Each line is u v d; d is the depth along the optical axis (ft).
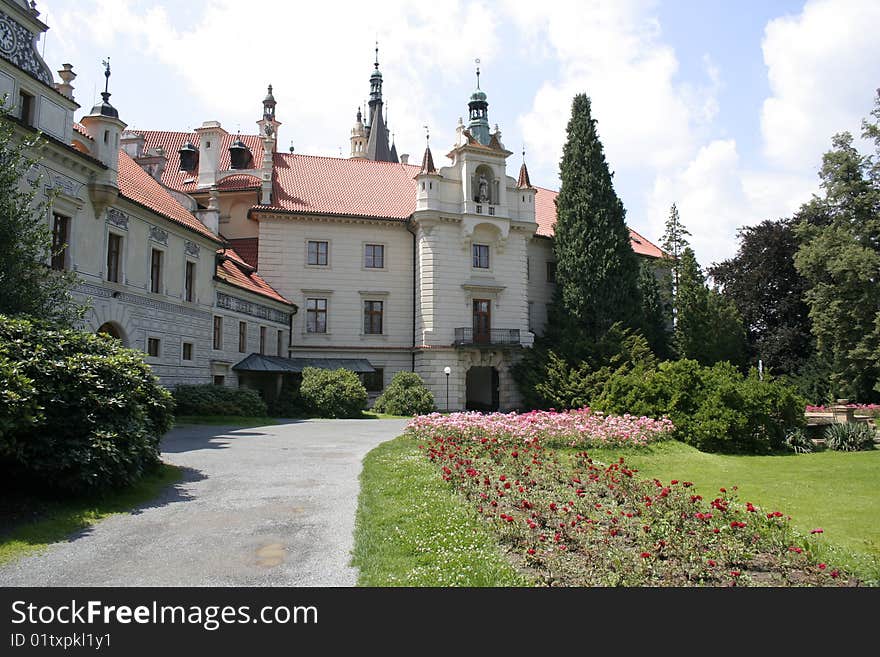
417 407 118.01
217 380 102.01
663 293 170.19
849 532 30.09
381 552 22.97
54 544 24.81
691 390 66.18
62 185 65.62
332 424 83.05
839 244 124.16
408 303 142.82
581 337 135.44
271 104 163.43
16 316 36.24
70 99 67.21
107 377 33.22
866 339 118.93
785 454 62.64
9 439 27.55
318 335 136.36
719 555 21.95
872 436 70.69
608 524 27.12
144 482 35.14
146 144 151.64
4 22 59.67
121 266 76.18
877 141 124.16
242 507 30.94
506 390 139.23
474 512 27.99
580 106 150.00
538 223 155.33
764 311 170.81
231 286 104.63
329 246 139.13
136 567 22.25
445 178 139.74
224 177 142.31
